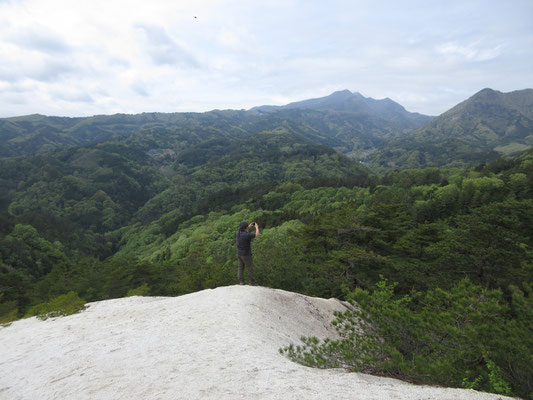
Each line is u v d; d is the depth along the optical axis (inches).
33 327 332.8
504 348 230.8
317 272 844.0
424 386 148.1
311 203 4736.7
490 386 222.5
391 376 174.1
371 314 232.1
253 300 312.2
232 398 114.0
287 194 5669.3
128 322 275.6
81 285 1408.7
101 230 6648.6
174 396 119.7
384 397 118.7
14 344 266.1
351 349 197.2
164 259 3272.6
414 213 2208.4
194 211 6063.0
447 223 2170.3
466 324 258.1
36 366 196.1
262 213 4148.6
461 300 274.7
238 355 167.5
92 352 200.5
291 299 366.6
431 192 3169.3
